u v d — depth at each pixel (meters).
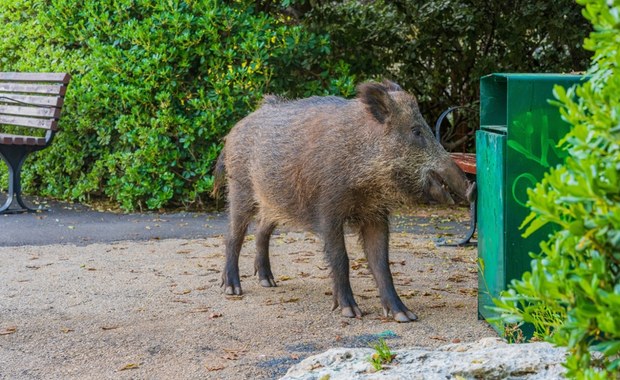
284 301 5.98
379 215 5.60
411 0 11.29
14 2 11.55
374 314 5.62
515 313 2.31
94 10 10.65
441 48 11.88
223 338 5.04
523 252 4.71
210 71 10.23
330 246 5.61
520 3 11.51
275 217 6.14
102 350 4.81
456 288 6.37
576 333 2.00
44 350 4.82
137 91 10.05
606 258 1.99
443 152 5.34
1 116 11.18
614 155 1.97
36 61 11.15
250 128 6.29
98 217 9.84
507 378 3.56
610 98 1.98
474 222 8.16
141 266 7.23
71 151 10.84
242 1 10.58
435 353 3.86
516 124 4.66
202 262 7.41
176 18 10.00
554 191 2.06
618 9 1.90
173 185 10.23
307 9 11.62
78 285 6.48
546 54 12.00
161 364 4.54
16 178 10.01
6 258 7.53
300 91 10.65
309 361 4.00
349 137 5.49
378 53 11.81
